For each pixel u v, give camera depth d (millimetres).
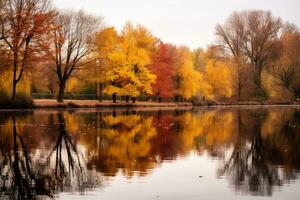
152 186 14180
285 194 13438
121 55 61781
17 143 22812
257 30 86312
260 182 14922
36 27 47375
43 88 79938
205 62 89875
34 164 17484
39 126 31016
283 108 70625
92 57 60031
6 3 46562
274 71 85500
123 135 27109
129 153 20375
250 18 87125
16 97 49969
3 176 15391
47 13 48969
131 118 41125
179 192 13523
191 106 77375
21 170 16375
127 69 62562
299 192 13672
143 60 64875
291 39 85750
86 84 75750
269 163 18344
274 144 24078
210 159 19125
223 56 87438
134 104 66250
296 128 33250
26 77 51781
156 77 68000
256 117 45906
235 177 15594
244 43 87000
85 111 51562
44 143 22938
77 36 58219
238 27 86875
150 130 30484
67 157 19047
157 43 75375
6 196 12992
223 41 87500
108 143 23438
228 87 83500
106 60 61219
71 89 80688
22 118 37781
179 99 79875
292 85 84562
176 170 16641
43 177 15281
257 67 87000
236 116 47375
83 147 21922
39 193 13320
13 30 45781
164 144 23516
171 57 73750
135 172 16172
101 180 14930
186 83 73938
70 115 43250
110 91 63094
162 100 79750
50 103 55531
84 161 18219
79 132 28125
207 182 14828
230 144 23969
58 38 54500
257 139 26266
